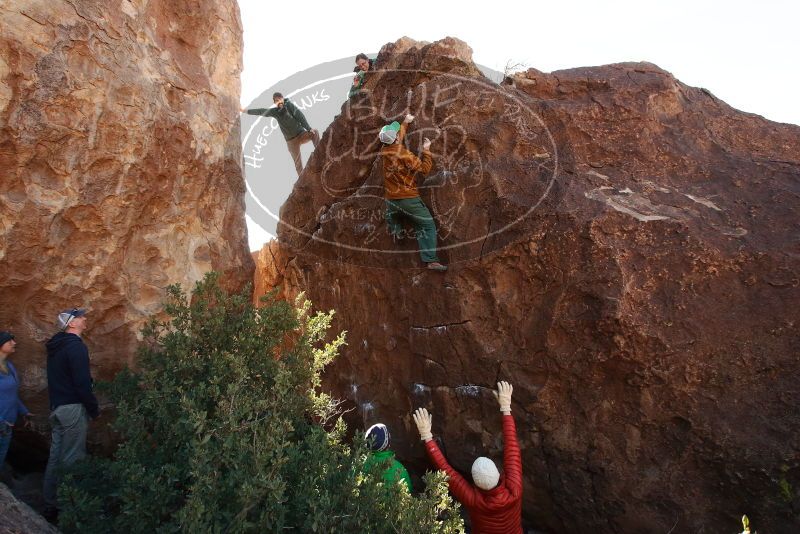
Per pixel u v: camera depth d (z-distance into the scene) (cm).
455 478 384
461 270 445
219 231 597
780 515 340
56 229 436
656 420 372
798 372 347
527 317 416
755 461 343
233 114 616
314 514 309
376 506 329
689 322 368
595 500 395
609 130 454
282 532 316
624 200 413
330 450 371
